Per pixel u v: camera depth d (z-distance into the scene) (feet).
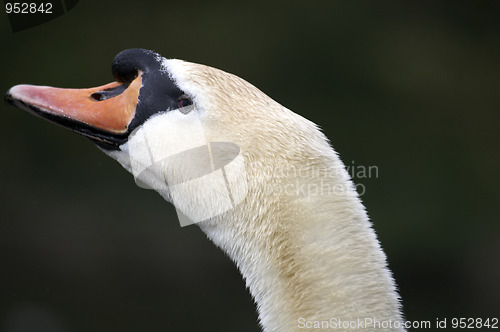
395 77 114.21
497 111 113.39
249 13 115.24
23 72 115.44
